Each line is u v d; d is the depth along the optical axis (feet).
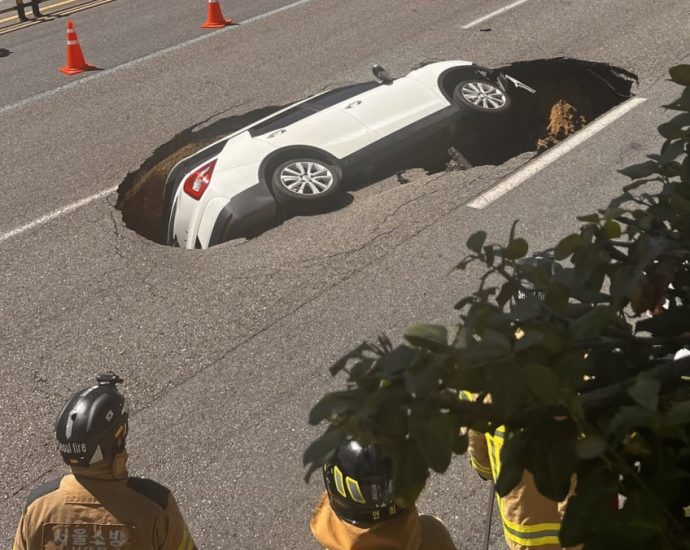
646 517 3.25
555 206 25.64
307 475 3.17
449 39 40.29
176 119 36.22
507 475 3.40
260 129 29.32
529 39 38.60
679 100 4.60
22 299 24.67
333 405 3.27
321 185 27.32
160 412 19.39
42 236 27.99
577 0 42.52
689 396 3.60
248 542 15.83
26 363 21.84
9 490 17.84
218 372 20.43
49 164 33.35
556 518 9.74
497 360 3.24
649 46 35.70
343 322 21.67
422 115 29.22
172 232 28.32
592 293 4.27
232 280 23.94
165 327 22.40
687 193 4.47
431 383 3.19
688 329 4.28
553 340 3.36
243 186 26.86
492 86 30.94
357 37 42.55
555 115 32.65
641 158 27.55
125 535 9.68
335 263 24.09
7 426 19.67
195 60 42.65
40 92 41.01
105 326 22.85
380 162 28.35
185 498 16.96
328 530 8.64
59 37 49.73
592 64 35.12
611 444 3.35
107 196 30.37
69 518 9.73
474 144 30.01
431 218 25.76
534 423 3.39
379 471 8.11
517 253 3.92
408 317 21.62
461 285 22.53
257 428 18.47
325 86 37.50
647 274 4.30
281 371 20.17
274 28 45.78
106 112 37.70
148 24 49.73
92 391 9.95
